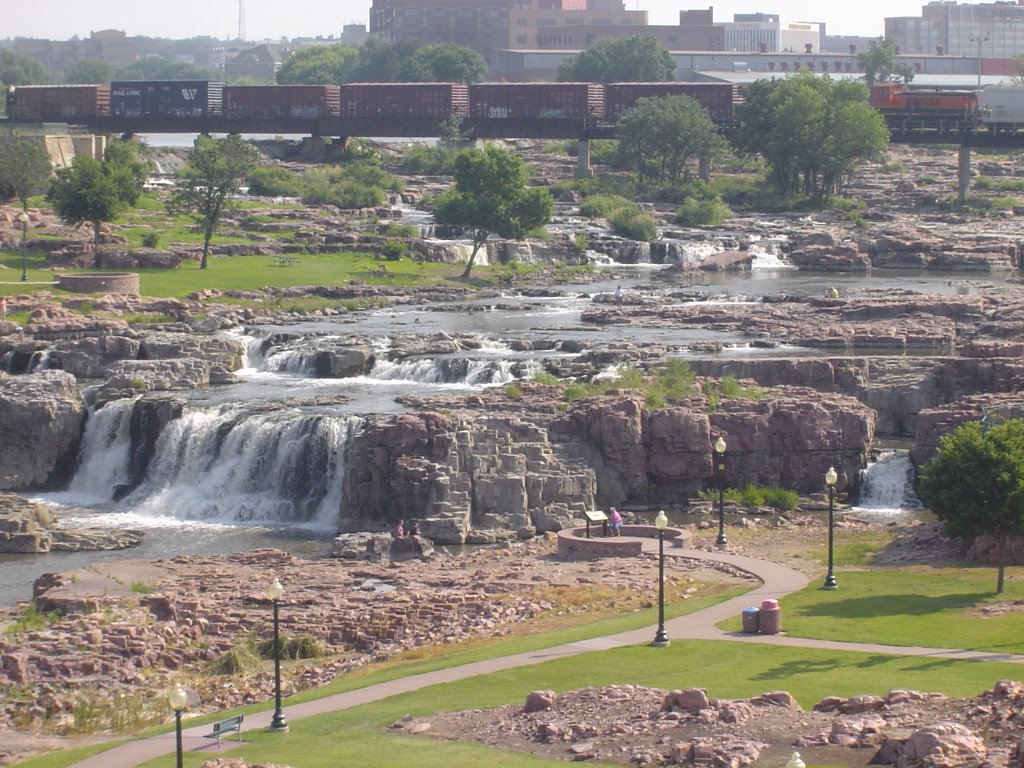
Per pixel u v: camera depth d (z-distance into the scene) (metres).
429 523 125.25
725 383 143.75
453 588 101.69
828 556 101.62
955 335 174.88
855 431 134.12
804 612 88.75
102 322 183.62
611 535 115.25
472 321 196.50
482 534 126.00
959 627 83.19
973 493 93.69
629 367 153.50
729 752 60.84
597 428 132.38
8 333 179.12
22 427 148.62
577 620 91.31
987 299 195.25
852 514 128.38
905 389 146.62
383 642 91.44
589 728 66.56
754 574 101.00
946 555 104.31
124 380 159.50
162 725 77.38
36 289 199.38
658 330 185.88
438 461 128.88
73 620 92.31
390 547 120.06
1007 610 86.94
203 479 142.25
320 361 169.88
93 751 71.94
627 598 96.00
